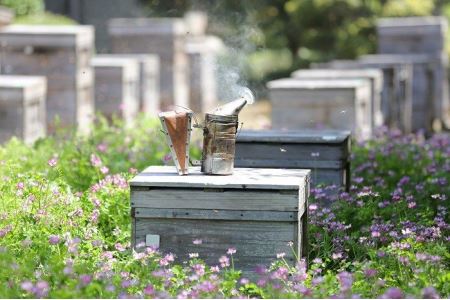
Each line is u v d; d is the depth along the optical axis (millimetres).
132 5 34594
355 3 32812
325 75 18875
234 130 7762
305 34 33969
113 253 7930
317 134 10336
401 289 7035
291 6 34500
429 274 7141
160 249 7508
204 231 7453
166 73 25125
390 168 12555
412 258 7293
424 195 10461
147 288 6641
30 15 25578
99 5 33062
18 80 15336
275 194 7320
